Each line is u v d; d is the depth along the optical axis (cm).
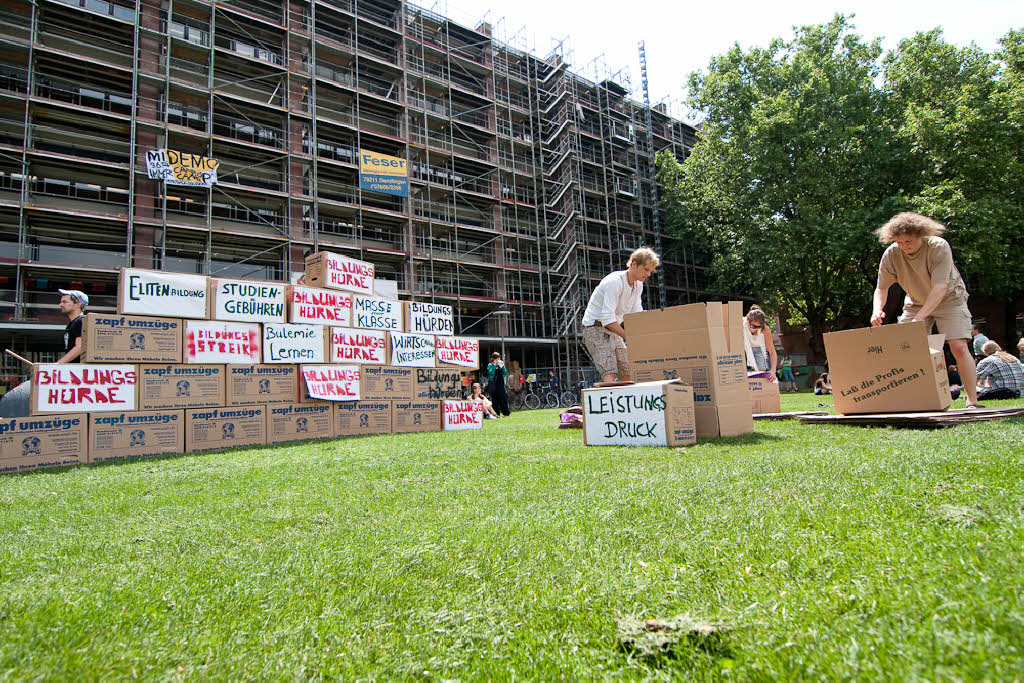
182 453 576
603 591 138
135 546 199
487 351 3091
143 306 593
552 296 3412
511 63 3669
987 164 2283
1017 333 3047
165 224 2130
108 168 2106
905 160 2505
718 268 3206
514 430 646
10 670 108
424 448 464
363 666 113
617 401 424
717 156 3081
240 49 2600
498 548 179
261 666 112
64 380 536
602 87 3997
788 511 186
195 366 621
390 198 2942
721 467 278
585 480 280
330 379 714
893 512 170
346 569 167
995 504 163
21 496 320
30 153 1972
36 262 1928
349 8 2988
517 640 120
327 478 339
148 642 122
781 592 123
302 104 2712
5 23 2052
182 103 2397
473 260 3142
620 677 102
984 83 2436
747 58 2858
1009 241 2330
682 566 150
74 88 2202
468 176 3266
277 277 2495
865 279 2677
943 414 400
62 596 148
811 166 2514
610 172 3869
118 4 2327
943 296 444
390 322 806
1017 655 82
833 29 2775
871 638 95
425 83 3128
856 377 464
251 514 247
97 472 425
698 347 454
